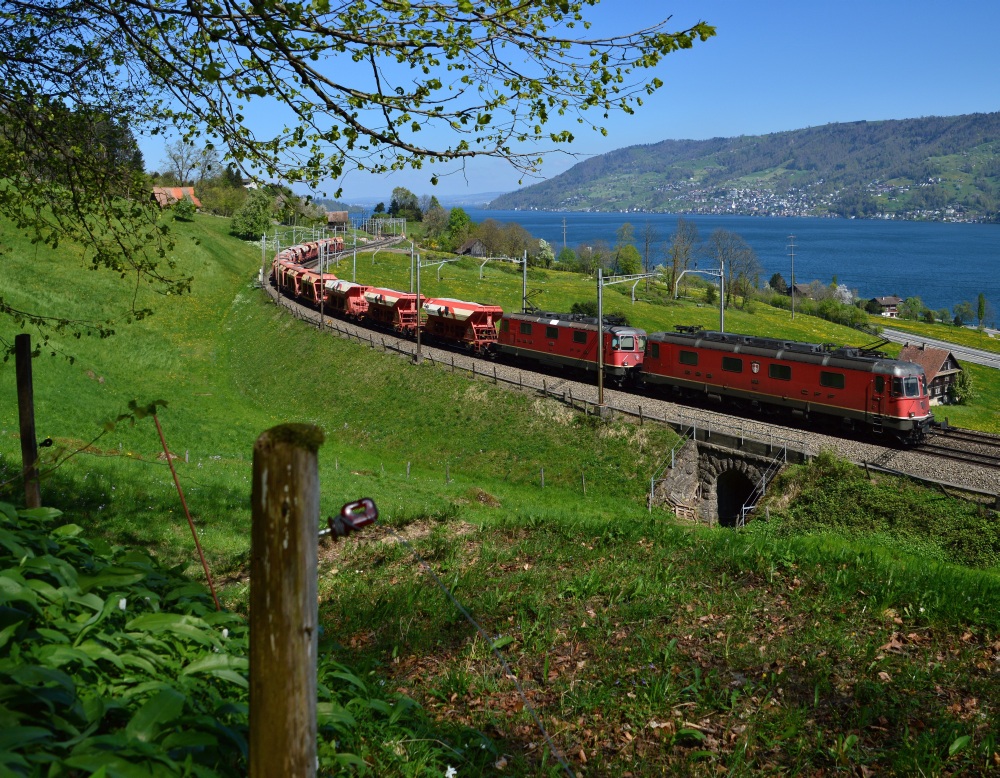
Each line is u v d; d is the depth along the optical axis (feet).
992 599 34.24
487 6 29.04
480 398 140.36
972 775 21.54
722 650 29.81
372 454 135.74
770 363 113.19
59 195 42.06
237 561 54.13
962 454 97.25
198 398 160.04
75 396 131.13
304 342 190.70
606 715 24.90
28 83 37.93
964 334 408.26
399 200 608.19
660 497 105.70
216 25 29.43
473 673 28.35
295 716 11.17
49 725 12.55
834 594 35.17
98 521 58.95
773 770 21.84
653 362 130.62
